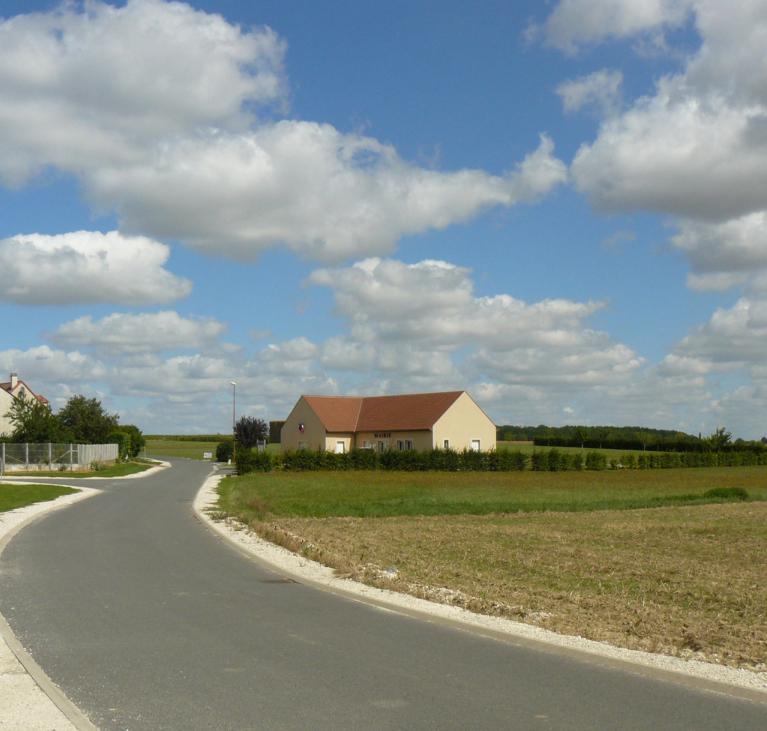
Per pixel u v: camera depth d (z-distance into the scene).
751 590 15.04
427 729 6.51
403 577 15.16
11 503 30.33
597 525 27.33
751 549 21.36
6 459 58.25
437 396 77.62
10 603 11.86
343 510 31.28
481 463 69.81
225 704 7.12
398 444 76.31
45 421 64.19
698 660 8.93
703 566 18.22
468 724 6.63
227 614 11.18
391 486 47.53
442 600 12.37
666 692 7.58
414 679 7.97
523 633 9.91
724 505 37.00
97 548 18.50
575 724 6.64
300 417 81.50
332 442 78.88
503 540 22.39
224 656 8.84
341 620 10.84
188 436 184.00
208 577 14.48
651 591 14.73
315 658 8.78
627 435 112.12
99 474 56.28
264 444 85.19
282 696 7.38
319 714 6.87
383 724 6.62
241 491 40.44
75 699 7.27
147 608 11.55
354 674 8.14
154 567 15.64
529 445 122.75
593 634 10.16
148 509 29.42
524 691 7.58
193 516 26.86
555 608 12.44
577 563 18.25
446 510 32.03
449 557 18.73
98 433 79.62
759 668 8.67
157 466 76.12
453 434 74.88
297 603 12.05
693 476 65.06
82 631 10.03
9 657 8.61
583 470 74.62
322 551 17.86
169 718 6.75
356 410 82.12
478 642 9.61
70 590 12.99
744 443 98.75
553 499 39.34
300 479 53.59
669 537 23.97
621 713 6.94
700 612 12.72
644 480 58.78
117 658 8.73
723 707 7.14
